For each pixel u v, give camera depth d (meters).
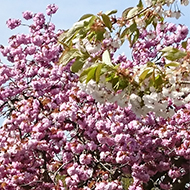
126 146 7.43
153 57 9.49
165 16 3.78
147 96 3.19
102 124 7.70
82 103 8.79
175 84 3.17
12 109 8.80
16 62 9.79
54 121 8.16
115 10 3.58
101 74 3.04
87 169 7.76
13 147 7.65
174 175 8.17
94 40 3.58
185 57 3.21
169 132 7.61
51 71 9.27
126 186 10.40
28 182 7.86
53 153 8.69
